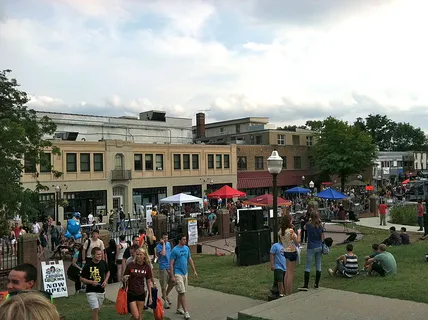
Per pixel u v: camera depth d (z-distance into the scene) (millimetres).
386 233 26359
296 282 12094
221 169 52438
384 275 12016
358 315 8555
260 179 56875
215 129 72500
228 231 29281
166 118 58375
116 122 52125
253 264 17047
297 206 39125
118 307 8633
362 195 51219
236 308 10766
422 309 8742
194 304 11430
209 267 17406
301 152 63062
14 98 20516
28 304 2035
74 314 10773
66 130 47406
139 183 44781
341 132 57375
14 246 19828
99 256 9219
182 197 31641
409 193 52156
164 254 11406
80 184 40188
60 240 24750
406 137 126938
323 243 10953
